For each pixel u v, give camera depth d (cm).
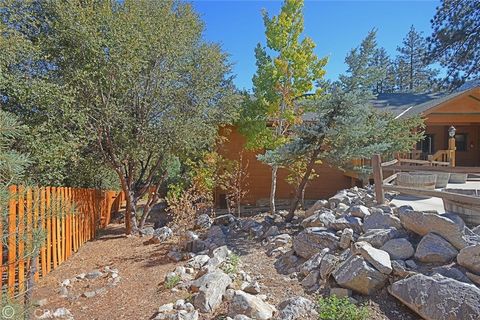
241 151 1225
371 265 359
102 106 693
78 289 446
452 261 353
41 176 588
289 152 710
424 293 308
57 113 606
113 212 1136
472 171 497
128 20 681
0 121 243
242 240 623
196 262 509
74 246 641
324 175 1356
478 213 477
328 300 345
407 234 423
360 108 672
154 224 966
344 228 484
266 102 970
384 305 334
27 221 395
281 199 1312
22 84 567
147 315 358
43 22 668
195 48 864
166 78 775
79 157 704
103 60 654
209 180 995
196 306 360
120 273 507
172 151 856
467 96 1405
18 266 393
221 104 945
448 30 2042
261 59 967
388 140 936
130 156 785
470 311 278
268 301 367
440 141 1720
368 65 716
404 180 824
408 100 1847
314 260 432
